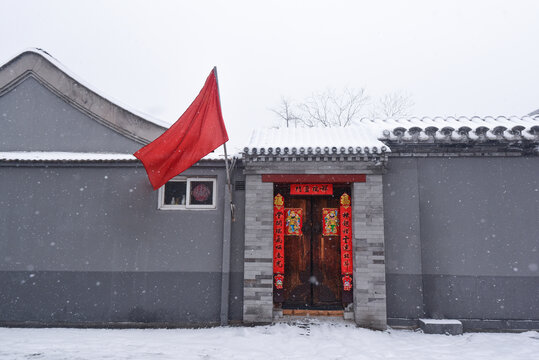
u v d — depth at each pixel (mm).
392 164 8914
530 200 8750
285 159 8484
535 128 8195
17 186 9203
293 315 8664
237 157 8836
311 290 8984
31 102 9898
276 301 8648
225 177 9062
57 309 8711
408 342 7301
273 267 8773
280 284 8719
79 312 8688
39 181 9211
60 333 8047
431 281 8602
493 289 8492
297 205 9211
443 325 7934
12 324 8672
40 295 8773
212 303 8648
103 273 8820
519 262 8555
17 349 6793
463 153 8930
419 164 8984
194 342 7277
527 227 8672
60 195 9148
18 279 8836
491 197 8797
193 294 8703
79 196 9133
